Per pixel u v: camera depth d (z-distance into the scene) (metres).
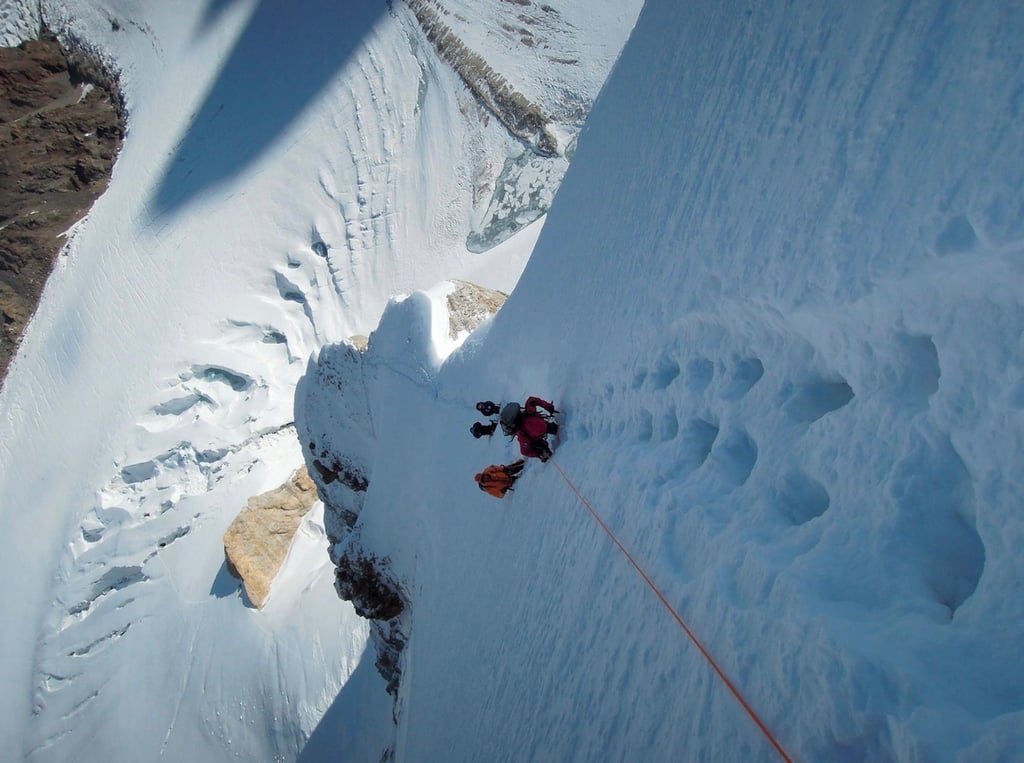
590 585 5.44
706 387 4.66
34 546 50.34
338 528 22.33
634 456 5.53
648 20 7.00
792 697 2.75
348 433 19.42
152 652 41.56
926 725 2.10
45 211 61.28
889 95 3.01
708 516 3.96
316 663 32.53
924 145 2.75
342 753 27.41
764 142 4.11
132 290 56.47
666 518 4.41
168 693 38.84
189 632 40.56
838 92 3.42
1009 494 2.21
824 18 3.68
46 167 62.38
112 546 48.00
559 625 5.89
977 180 2.43
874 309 2.97
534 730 5.65
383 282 51.06
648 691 3.97
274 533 38.34
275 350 52.59
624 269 6.46
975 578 2.45
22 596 48.50
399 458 15.80
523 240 45.72
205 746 35.09
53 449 53.56
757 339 4.14
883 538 2.73
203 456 49.47
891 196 2.89
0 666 45.50
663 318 5.34
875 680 2.37
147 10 62.62
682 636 3.77
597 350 6.94
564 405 7.71
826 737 2.52
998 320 2.33
